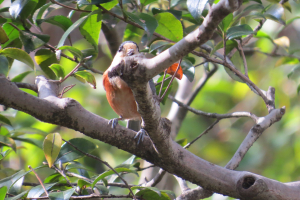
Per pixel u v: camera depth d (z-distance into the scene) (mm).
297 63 9867
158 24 6055
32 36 6191
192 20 7770
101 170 11805
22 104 4586
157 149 4953
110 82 6684
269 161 14977
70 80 15555
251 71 15828
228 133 16359
